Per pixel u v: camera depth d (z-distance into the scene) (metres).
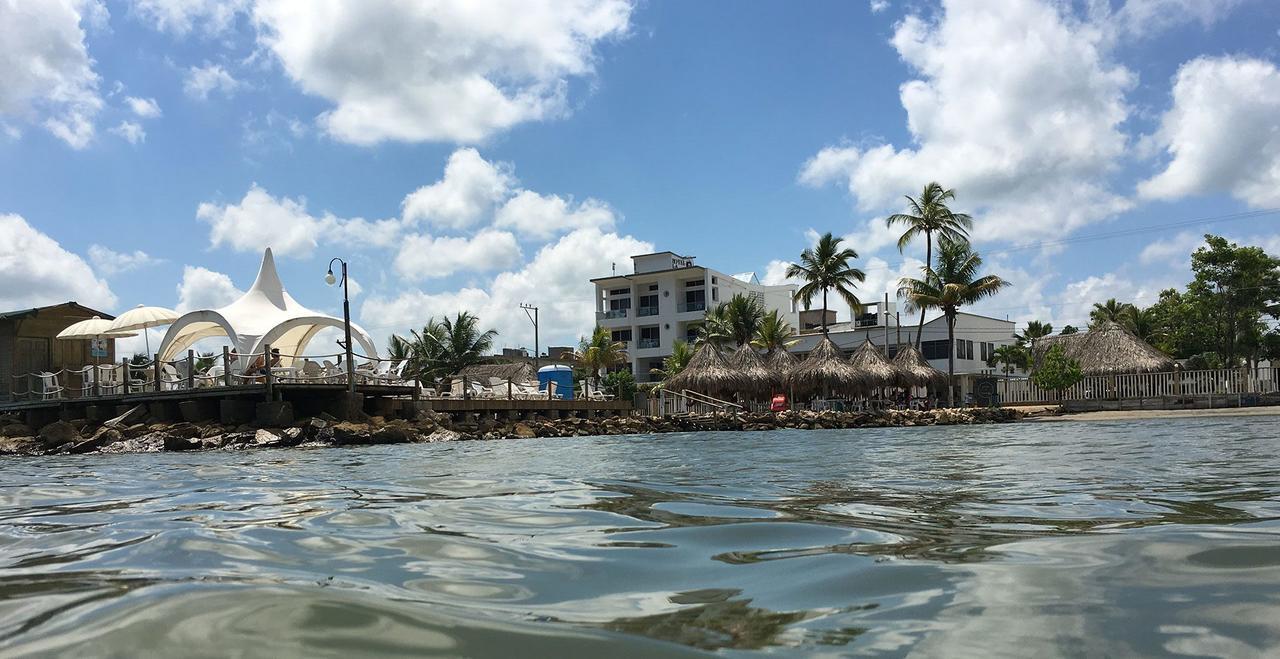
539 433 21.84
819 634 1.75
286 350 26.41
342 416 19.17
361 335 23.17
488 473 7.05
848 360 33.38
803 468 7.29
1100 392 32.03
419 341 46.50
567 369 33.66
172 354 25.83
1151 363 31.80
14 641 1.68
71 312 25.83
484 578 2.42
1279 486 4.75
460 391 25.95
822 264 39.47
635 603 2.08
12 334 24.83
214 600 2.00
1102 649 1.59
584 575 2.46
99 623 1.81
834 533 3.21
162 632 1.72
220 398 18.83
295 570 2.53
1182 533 2.95
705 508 4.16
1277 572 2.21
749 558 2.70
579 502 4.50
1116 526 3.21
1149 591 2.05
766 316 44.50
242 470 8.24
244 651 1.59
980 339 49.03
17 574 2.50
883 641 1.69
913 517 3.67
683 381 31.48
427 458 10.26
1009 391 33.78
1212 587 2.07
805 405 33.59
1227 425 16.80
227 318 22.23
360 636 1.72
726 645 1.69
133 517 4.14
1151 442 10.73
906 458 8.59
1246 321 40.69
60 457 14.41
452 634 1.75
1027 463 7.30
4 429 19.72
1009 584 2.18
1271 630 1.69
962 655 1.58
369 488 5.57
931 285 36.03
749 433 22.11
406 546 3.00
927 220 36.88
